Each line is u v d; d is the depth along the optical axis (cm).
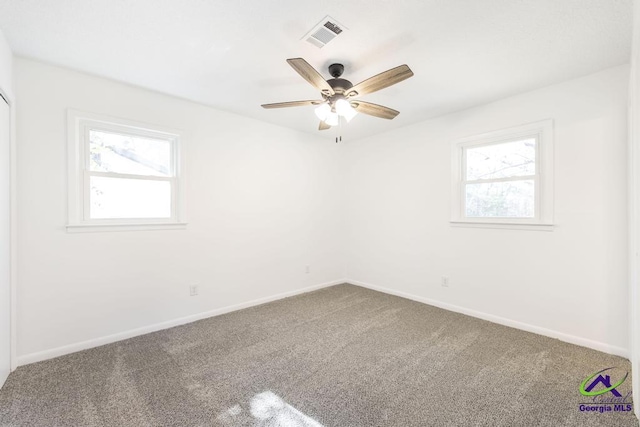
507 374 200
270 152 368
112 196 258
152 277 274
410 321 298
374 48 201
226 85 260
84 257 239
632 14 164
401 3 158
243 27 179
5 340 191
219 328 281
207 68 230
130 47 201
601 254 233
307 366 211
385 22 174
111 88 251
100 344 244
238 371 204
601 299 233
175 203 292
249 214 347
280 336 262
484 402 171
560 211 253
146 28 180
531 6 160
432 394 179
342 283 457
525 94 272
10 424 153
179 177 291
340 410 165
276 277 375
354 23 175
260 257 358
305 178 409
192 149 299
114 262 253
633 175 174
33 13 165
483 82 252
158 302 278
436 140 345
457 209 327
